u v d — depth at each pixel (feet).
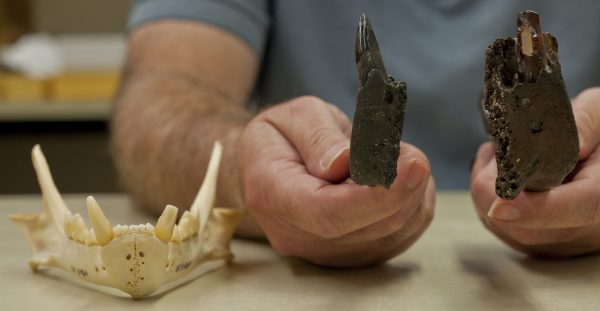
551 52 1.92
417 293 2.18
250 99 4.79
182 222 2.24
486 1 4.43
